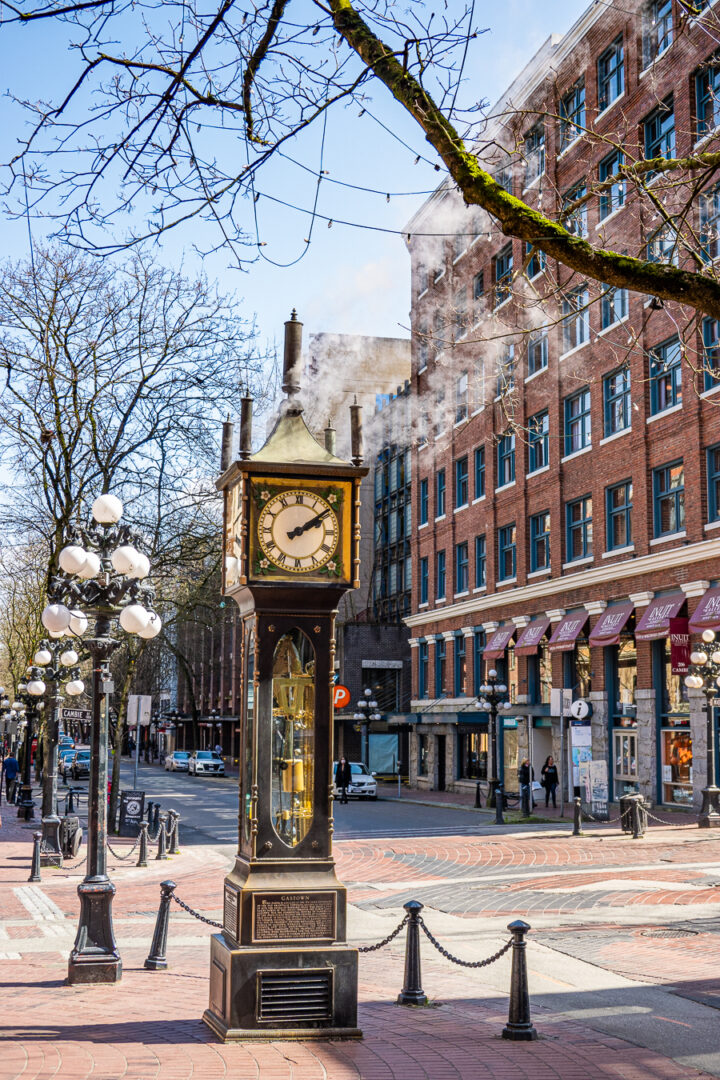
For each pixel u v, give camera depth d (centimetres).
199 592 2877
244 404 831
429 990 980
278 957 765
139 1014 849
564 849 2062
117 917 1391
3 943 1213
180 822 2944
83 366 2369
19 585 4494
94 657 1091
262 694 800
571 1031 828
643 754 2967
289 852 791
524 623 3812
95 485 2530
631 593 3094
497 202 666
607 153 2898
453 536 4528
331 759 808
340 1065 695
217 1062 693
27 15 579
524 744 3747
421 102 665
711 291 653
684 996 942
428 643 4803
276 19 641
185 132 662
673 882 1616
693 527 2788
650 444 3008
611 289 853
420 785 4772
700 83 2652
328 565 817
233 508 880
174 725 9419
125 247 662
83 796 4231
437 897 1530
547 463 3712
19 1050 723
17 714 4022
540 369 3750
